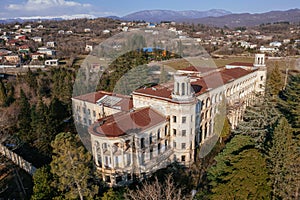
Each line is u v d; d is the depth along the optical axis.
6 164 47.66
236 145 33.94
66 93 71.69
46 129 53.38
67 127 59.66
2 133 56.03
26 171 45.34
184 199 30.86
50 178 31.39
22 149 52.44
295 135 35.97
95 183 37.19
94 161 38.62
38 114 53.91
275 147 29.16
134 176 38.44
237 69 72.94
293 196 29.08
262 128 42.22
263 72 77.94
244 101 71.19
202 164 43.47
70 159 29.66
